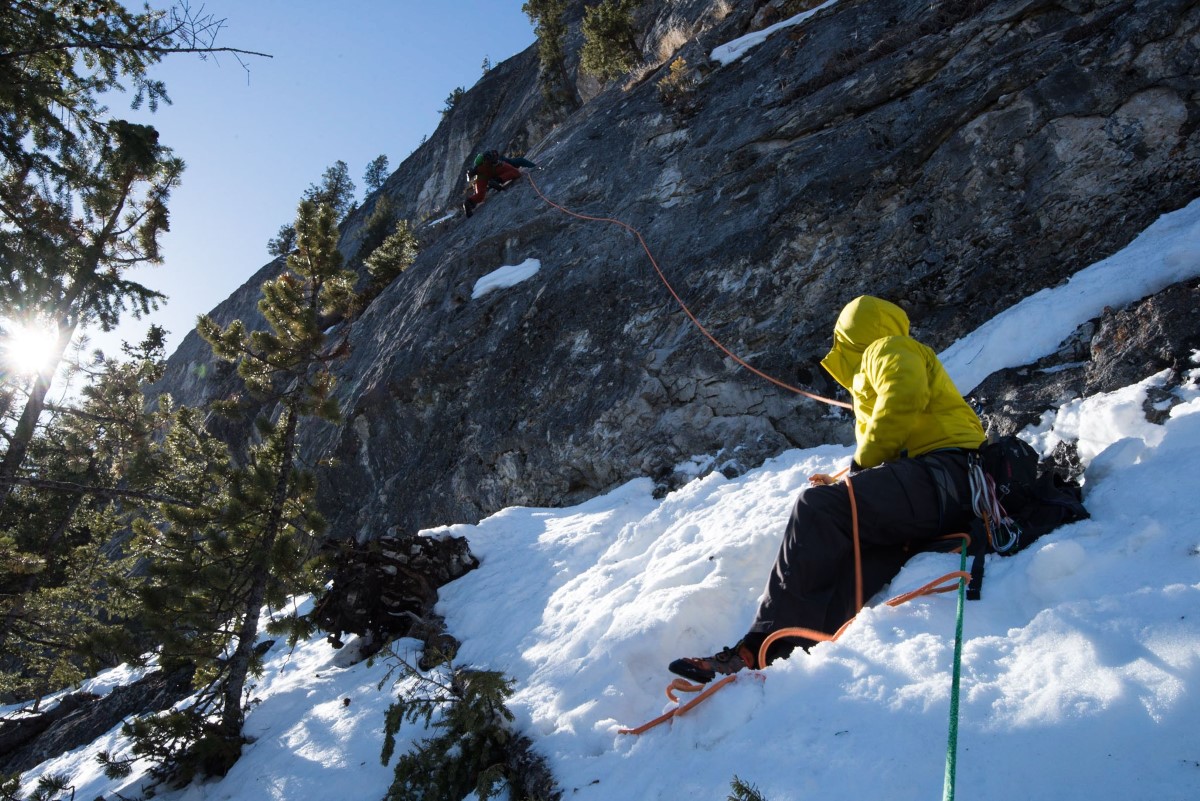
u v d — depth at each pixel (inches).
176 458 324.5
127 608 307.0
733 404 315.0
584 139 578.2
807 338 311.7
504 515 314.8
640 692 143.2
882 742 88.4
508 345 430.6
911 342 146.6
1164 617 87.0
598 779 115.3
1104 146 275.7
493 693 141.3
